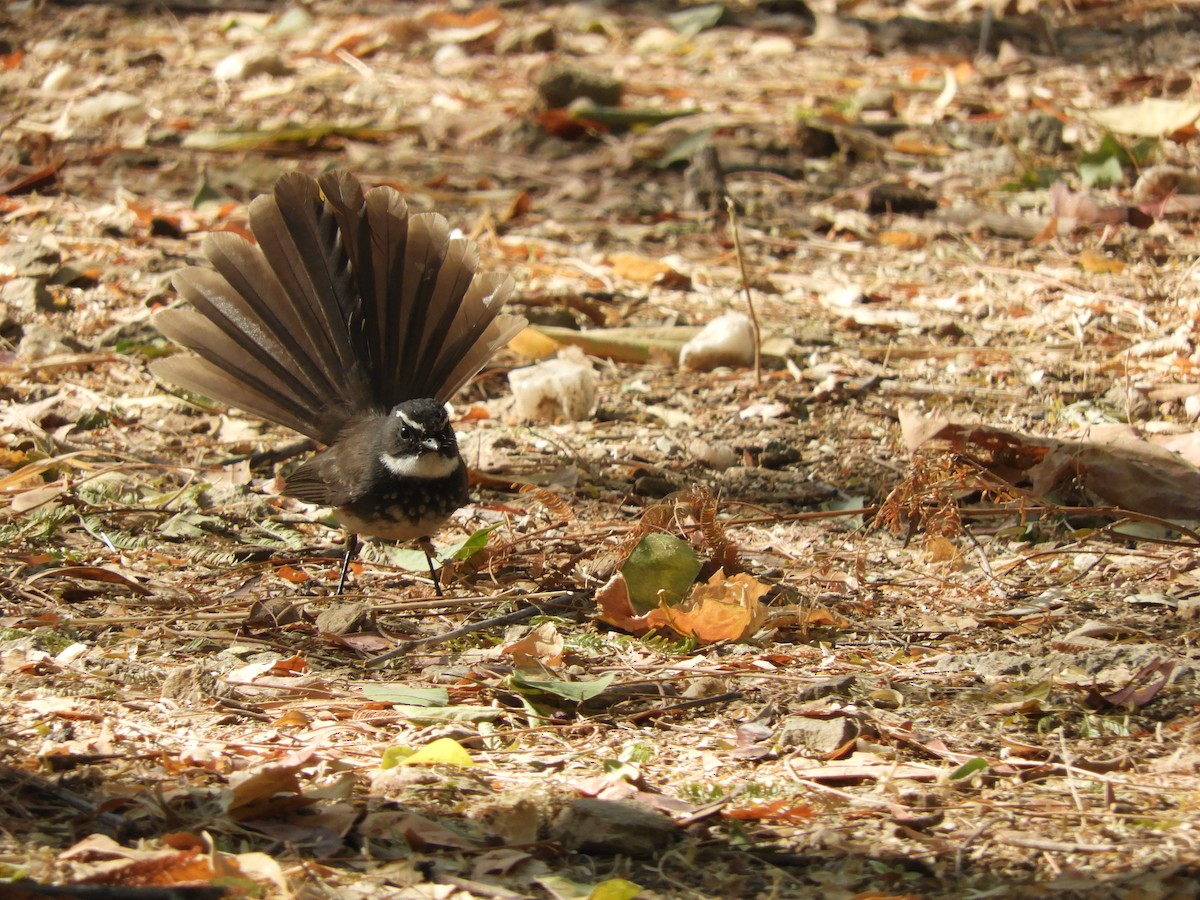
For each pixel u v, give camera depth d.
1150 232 18.59
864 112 23.77
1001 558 10.73
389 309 10.94
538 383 13.80
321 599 9.88
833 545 11.01
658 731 7.93
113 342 14.98
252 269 10.91
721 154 21.95
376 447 9.88
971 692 8.39
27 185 19.95
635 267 17.48
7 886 5.69
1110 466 11.41
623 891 6.09
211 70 26.28
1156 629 9.27
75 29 28.55
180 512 11.32
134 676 8.47
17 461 11.98
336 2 30.58
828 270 17.92
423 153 22.27
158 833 6.61
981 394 14.10
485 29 28.17
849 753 7.60
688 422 13.66
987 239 18.81
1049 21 28.73
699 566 9.62
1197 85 23.48
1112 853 6.52
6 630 9.02
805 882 6.35
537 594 9.95
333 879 6.28
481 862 6.41
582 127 23.22
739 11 30.00
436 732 7.79
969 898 6.17
